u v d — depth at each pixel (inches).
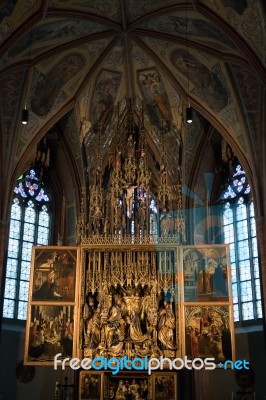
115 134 1035.9
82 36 930.1
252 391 970.1
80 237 908.0
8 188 949.2
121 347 839.7
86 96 1041.5
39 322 845.8
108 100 1061.1
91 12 881.5
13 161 962.1
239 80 919.7
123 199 933.2
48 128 1010.1
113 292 877.8
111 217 919.7
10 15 784.9
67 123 1085.1
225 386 984.9
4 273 979.9
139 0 863.1
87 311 857.5
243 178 1103.0
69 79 993.5
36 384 1019.9
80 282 866.1
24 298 1082.1
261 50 800.9
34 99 966.4
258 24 774.5
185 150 1082.7
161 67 996.6
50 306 855.7
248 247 1063.6
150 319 850.1
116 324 851.4
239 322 1034.1
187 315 851.4
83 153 1092.5
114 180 946.1
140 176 946.7
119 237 892.6
